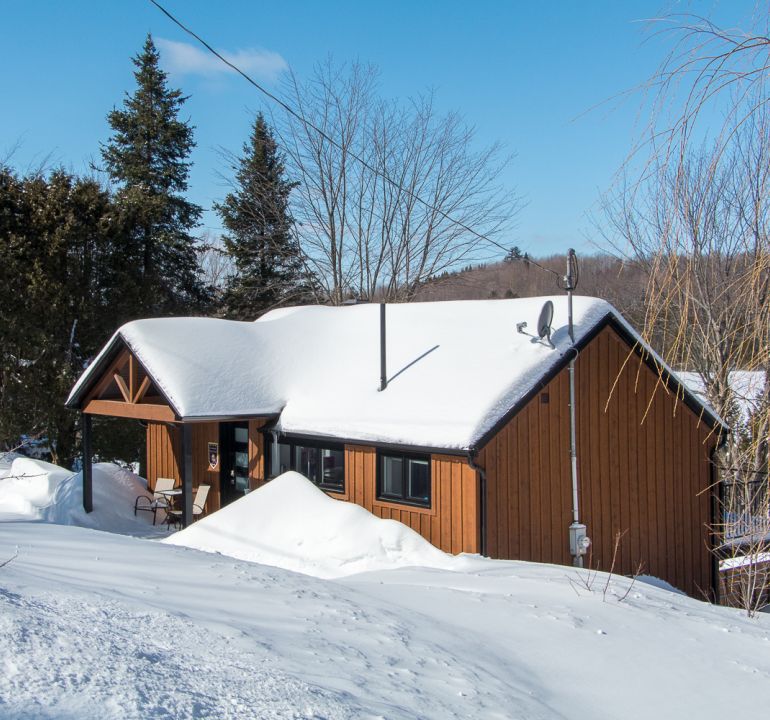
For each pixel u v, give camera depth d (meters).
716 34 3.98
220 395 14.65
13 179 25.42
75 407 16.62
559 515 12.77
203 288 34.56
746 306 4.80
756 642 6.25
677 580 14.58
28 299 23.36
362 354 15.80
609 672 5.14
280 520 12.29
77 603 4.24
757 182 4.51
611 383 13.73
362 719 3.16
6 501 18.55
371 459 13.23
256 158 33.78
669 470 14.60
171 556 7.19
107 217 25.59
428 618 5.90
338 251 32.44
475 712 3.73
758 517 9.21
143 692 2.93
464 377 13.13
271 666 3.69
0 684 2.77
